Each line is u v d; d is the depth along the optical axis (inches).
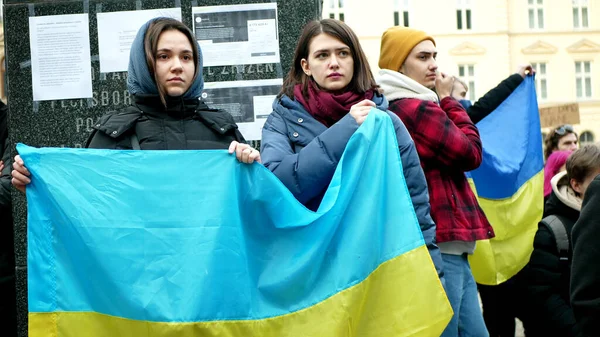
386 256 187.9
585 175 250.1
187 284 183.6
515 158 331.6
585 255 177.9
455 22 2127.2
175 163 189.9
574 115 518.0
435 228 210.5
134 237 186.2
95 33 269.9
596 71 2180.1
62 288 186.9
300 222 189.5
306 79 217.6
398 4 2096.5
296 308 186.4
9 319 268.2
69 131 270.2
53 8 270.5
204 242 186.2
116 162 189.8
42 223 188.9
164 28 207.6
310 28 216.5
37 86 270.4
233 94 269.9
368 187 190.5
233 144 191.8
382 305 185.8
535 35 2164.1
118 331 183.9
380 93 216.5
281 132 214.4
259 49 269.4
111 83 269.6
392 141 193.0
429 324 183.5
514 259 325.7
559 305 249.1
